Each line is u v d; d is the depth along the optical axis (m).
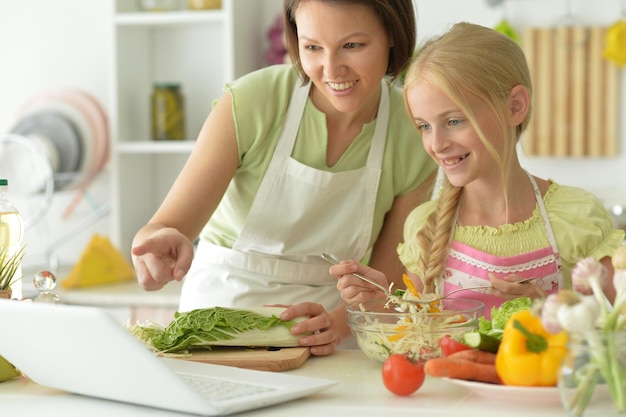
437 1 3.96
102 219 4.21
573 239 1.92
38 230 4.23
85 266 3.63
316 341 1.67
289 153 2.11
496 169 1.95
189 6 3.87
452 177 1.81
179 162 4.14
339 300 2.19
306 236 2.17
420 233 2.04
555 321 1.16
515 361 1.26
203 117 4.09
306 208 2.13
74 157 3.93
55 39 4.26
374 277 1.77
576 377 1.13
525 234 1.95
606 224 1.95
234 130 2.05
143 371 1.24
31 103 4.04
